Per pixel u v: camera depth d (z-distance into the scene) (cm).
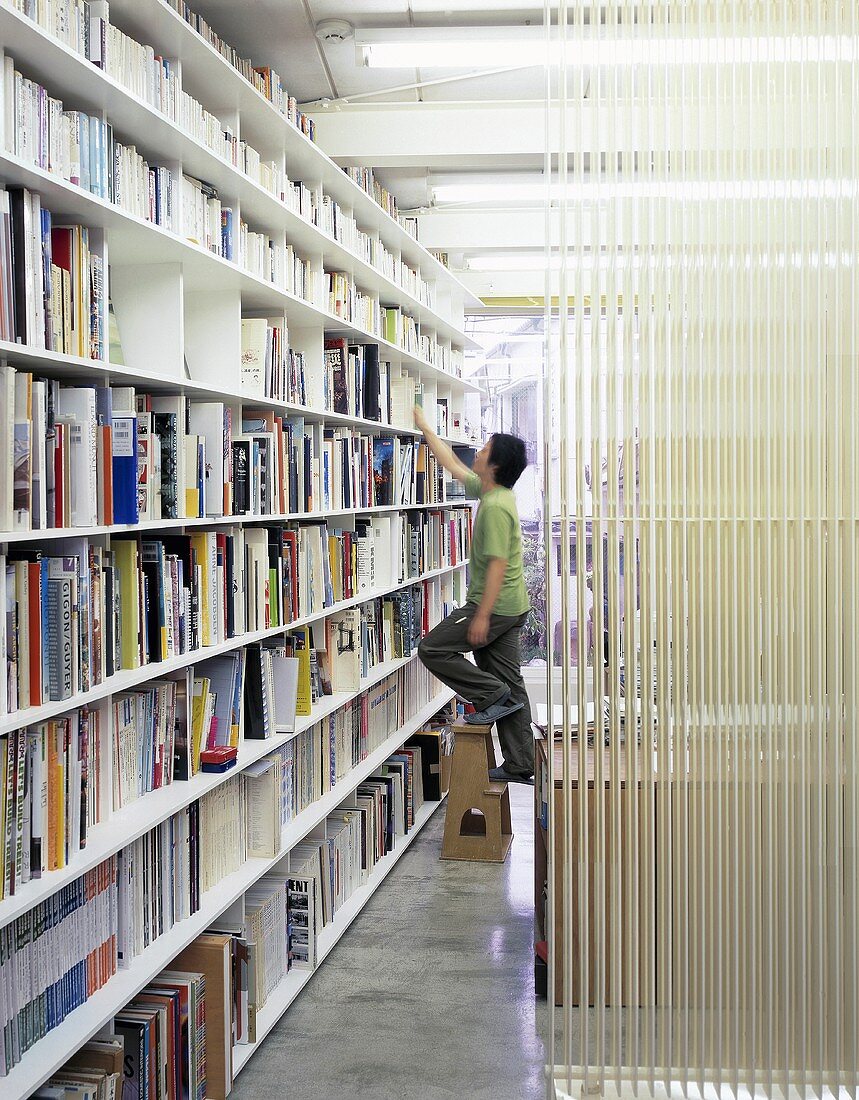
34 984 230
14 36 214
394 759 566
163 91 289
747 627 244
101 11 256
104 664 262
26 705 225
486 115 486
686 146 244
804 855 243
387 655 559
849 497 243
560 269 244
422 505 610
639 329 244
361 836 478
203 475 321
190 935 292
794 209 241
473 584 516
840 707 243
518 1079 313
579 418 246
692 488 245
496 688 516
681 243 243
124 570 279
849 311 241
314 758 426
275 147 384
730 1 241
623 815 272
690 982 248
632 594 245
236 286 347
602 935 243
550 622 252
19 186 222
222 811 336
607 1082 247
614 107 240
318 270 433
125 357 306
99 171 254
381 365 525
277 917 373
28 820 227
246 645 372
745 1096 246
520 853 541
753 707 244
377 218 502
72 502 245
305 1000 369
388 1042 337
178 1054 285
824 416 242
